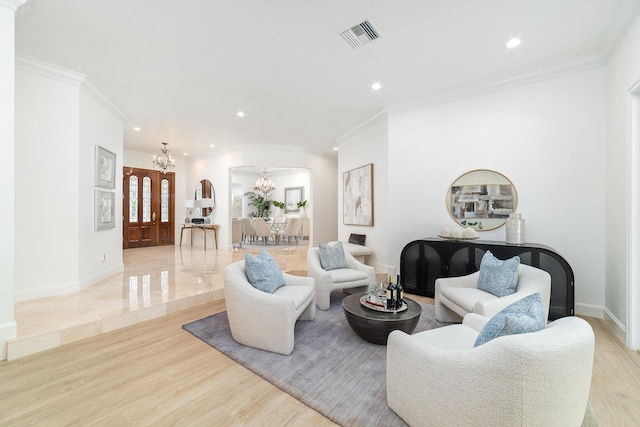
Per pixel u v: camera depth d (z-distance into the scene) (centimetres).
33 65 318
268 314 237
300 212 1029
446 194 410
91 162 391
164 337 267
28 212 322
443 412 134
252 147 708
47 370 210
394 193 452
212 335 271
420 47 295
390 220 454
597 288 316
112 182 446
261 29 265
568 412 117
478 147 387
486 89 377
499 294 258
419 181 431
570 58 316
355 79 364
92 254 398
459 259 364
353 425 156
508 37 278
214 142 688
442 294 296
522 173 358
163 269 508
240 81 369
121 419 161
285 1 230
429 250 386
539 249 313
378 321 236
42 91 330
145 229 818
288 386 190
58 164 343
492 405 117
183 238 883
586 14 245
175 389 189
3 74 222
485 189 381
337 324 299
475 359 124
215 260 602
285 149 721
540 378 109
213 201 796
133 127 566
